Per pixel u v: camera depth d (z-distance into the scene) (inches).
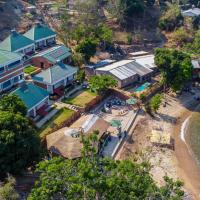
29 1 6328.7
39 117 3649.1
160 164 3361.2
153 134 3730.3
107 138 3543.3
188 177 3253.0
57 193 2003.0
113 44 5659.5
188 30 6491.1
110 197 1956.2
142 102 4311.0
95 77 4266.7
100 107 4092.0
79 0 6254.9
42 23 5762.8
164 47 5974.4
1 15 5482.3
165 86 4724.4
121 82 4505.4
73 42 5546.3
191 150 3649.1
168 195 2043.6
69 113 3779.5
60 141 3107.8
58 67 4261.8
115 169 2133.4
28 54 4798.2
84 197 1916.8
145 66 4963.1
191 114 4335.6
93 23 5999.0
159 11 6875.0
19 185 2780.5
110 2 6279.5
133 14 6412.4
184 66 4537.4
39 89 3757.4
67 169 2119.8
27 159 2741.1
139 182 2027.6
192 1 7642.7
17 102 3100.4
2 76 3754.9
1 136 2600.9
